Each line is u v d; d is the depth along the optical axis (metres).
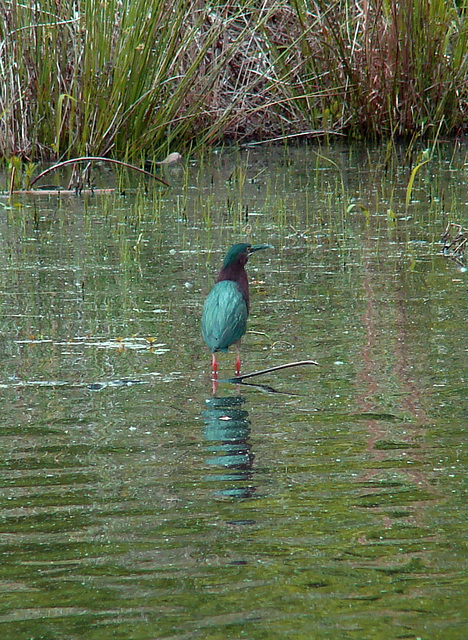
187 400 9.10
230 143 25.66
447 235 15.79
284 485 7.15
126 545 6.31
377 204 18.56
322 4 24.22
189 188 20.56
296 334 11.12
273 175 21.67
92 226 17.28
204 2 24.38
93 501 6.94
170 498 6.98
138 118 23.14
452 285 13.14
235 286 10.38
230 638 5.32
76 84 22.62
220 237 16.22
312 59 24.75
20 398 9.18
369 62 24.44
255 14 24.64
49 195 20.20
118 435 8.20
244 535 6.41
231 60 24.98
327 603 5.65
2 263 14.69
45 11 21.98
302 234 16.39
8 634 5.39
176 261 14.66
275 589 5.79
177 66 23.41
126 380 9.66
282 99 24.66
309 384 9.49
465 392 9.16
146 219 17.73
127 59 22.42
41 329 11.44
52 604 5.66
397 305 12.23
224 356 10.44
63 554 6.21
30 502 6.93
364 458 7.64
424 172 21.39
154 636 5.35
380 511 6.73
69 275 13.93
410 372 9.76
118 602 5.68
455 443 7.91
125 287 13.26
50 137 23.20
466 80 25.28
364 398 9.04
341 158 23.33
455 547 6.22
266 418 8.56
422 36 24.30
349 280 13.50
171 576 5.95
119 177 21.89
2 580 5.93
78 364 10.19
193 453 7.79
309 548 6.25
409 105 24.78
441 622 5.44
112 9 22.31
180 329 11.39
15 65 22.67
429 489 7.05
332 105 25.25
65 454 7.81
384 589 5.77
